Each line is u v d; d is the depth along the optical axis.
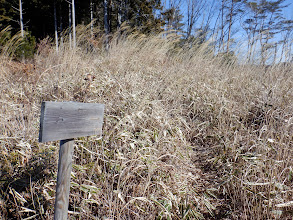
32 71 4.22
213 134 2.97
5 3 12.78
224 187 2.14
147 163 2.01
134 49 5.33
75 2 16.09
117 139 2.19
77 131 1.16
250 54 4.86
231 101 3.34
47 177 1.80
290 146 2.42
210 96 3.77
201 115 3.48
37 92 3.22
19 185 1.75
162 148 2.37
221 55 5.52
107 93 2.98
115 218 1.65
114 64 4.66
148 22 12.30
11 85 3.51
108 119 2.37
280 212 1.70
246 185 2.04
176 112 3.20
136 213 1.67
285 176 2.12
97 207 1.70
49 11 15.99
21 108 2.63
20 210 1.60
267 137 2.37
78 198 1.72
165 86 4.05
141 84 3.58
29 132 2.25
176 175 2.16
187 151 2.66
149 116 2.69
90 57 5.23
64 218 1.23
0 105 2.61
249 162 2.18
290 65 4.51
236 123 3.05
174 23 14.70
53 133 1.03
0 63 3.95
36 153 1.99
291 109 2.92
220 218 1.89
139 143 2.20
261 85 3.90
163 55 5.76
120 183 1.86
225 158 2.49
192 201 2.01
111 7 15.65
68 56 4.23
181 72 4.82
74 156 1.99
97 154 2.00
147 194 1.87
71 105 1.11
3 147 2.01
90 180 1.80
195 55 5.61
